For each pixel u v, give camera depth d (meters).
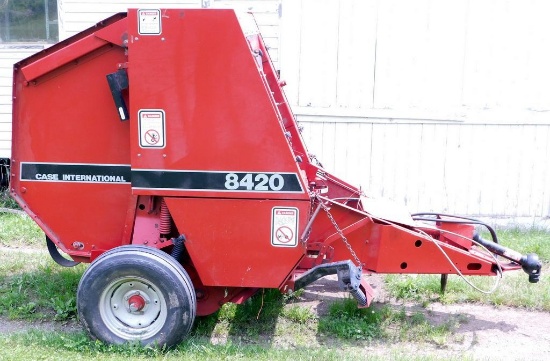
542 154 8.91
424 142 8.96
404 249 5.17
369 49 8.77
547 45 8.64
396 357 4.77
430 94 8.84
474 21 8.62
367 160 9.04
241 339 5.26
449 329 5.54
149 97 4.59
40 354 4.52
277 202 4.66
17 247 7.64
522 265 5.43
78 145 4.96
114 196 5.01
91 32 4.84
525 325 5.71
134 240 4.93
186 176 4.68
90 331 4.71
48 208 5.07
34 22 9.24
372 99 8.88
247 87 4.54
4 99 9.38
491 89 8.78
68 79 4.88
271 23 8.73
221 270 4.79
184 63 4.54
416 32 8.70
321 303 6.05
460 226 5.61
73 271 6.53
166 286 4.58
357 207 5.71
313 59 8.80
